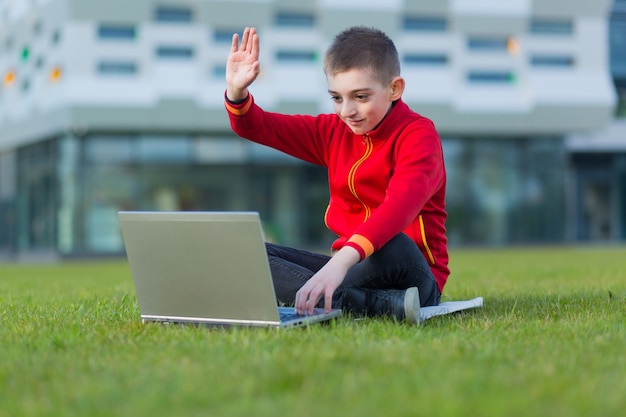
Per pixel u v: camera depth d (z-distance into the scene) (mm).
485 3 26000
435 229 4012
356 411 1986
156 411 2043
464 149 27078
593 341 3117
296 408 2031
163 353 2869
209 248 3361
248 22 24984
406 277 3779
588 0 26406
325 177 26141
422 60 26094
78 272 13438
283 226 25938
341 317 3631
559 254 19109
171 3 24641
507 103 26281
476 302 4379
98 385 2344
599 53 26859
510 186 27312
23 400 2219
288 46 25344
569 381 2326
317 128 4148
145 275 3609
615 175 29438
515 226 27297
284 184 25984
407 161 3662
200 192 25578
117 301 5219
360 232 3463
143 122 24578
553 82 26500
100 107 24141
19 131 26609
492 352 2836
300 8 25328
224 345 2963
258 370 2502
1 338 3381
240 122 4078
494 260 15234
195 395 2186
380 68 3656
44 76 25172
